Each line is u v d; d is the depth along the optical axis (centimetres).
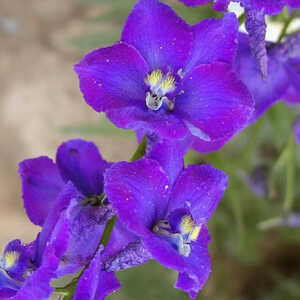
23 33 32
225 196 22
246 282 26
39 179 12
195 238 10
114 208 10
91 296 10
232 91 10
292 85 13
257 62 11
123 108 10
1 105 31
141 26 11
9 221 29
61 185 12
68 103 31
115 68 10
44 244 10
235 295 26
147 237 10
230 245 24
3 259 10
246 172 20
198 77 11
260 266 26
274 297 26
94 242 11
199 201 11
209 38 11
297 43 12
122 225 11
